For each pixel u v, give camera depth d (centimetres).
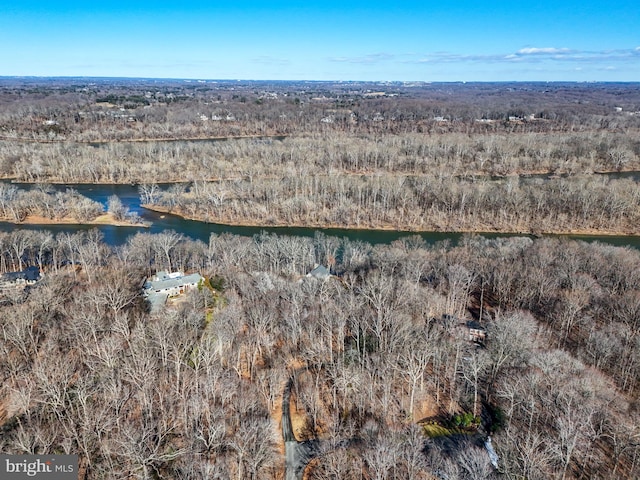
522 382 6694
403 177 19862
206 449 6034
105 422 6150
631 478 5759
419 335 8275
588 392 6531
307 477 6053
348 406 7300
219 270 11925
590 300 10112
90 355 7562
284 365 8169
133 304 9925
